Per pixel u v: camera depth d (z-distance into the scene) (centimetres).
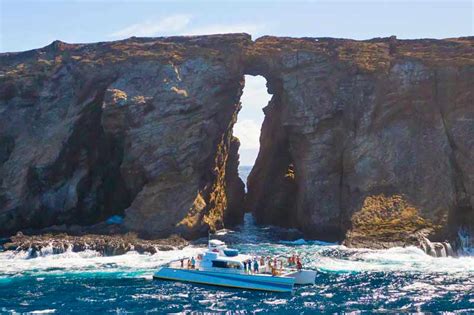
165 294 6050
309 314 5262
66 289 6256
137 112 9900
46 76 11069
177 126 9975
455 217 9131
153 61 10606
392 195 9256
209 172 10369
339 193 9838
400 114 9862
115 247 8219
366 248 8531
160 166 9731
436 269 7181
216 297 5944
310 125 10175
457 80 9775
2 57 11894
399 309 5388
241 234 10050
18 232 9050
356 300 5725
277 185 11644
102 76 10688
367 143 9700
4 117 10894
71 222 10294
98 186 10662
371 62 10144
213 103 10381
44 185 10294
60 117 10794
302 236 9812
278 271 6450
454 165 9469
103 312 5381
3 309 5491
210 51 10856
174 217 9356
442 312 5269
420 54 10206
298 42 11056
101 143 10725
